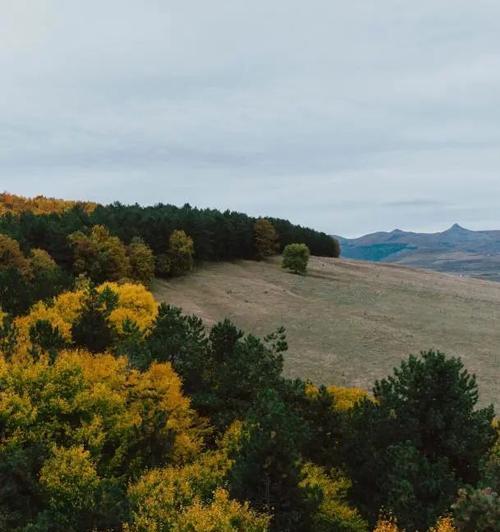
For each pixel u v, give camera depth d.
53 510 17.03
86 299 29.41
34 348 23.42
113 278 69.12
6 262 57.62
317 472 21.72
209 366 28.64
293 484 17.97
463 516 13.40
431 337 60.09
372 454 20.77
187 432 23.80
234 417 25.19
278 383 26.30
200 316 63.00
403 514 17.14
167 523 16.45
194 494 18.66
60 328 28.22
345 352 53.09
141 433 21.08
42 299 34.38
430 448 21.34
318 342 56.31
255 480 17.73
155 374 24.28
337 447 23.84
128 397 23.33
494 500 13.12
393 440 21.00
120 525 15.91
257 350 27.03
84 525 15.80
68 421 21.11
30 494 17.55
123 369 23.75
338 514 19.31
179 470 20.62
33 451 18.31
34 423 20.20
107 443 21.83
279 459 17.81
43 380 21.30
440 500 17.38
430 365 21.50
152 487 18.48
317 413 25.00
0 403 19.70
